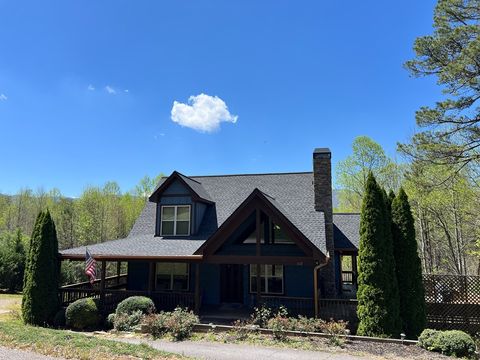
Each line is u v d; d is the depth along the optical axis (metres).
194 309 14.93
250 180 21.06
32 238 15.26
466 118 16.42
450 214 28.88
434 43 16.48
